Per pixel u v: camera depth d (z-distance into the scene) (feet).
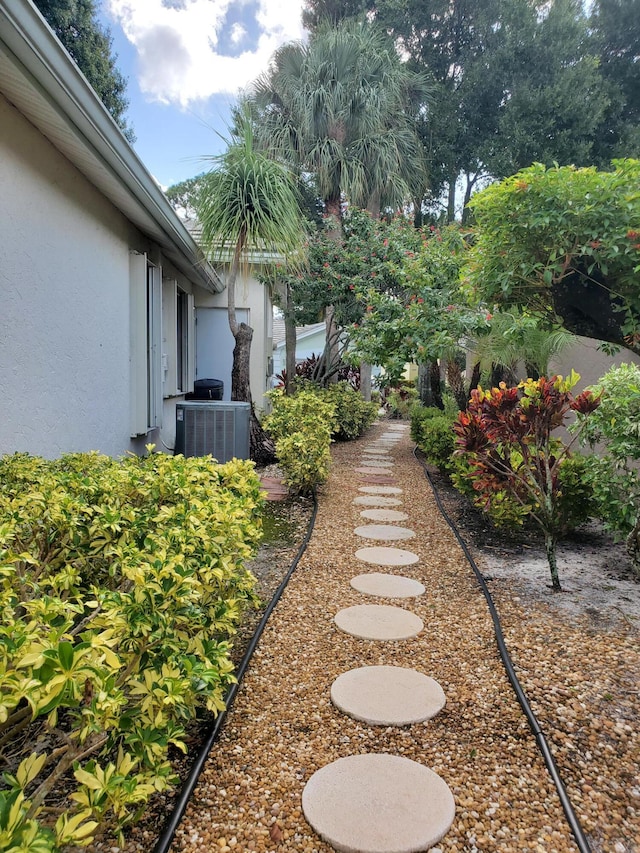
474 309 19.24
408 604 9.62
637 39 35.63
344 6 38.78
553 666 7.56
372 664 7.58
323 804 4.99
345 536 13.79
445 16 36.78
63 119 9.57
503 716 6.44
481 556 12.42
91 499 7.31
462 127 36.78
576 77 33.45
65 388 11.99
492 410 10.38
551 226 9.96
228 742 5.87
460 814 4.93
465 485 16.25
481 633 8.54
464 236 23.18
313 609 9.36
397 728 6.17
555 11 34.65
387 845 4.55
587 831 4.78
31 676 3.26
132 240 16.61
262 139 29.37
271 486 18.98
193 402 18.60
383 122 31.63
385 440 34.63
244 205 17.76
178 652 4.73
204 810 4.91
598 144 35.35
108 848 4.45
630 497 10.78
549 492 10.42
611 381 11.42
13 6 6.82
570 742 5.97
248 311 29.55
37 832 2.99
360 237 28.27
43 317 10.90
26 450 10.33
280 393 24.48
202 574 5.60
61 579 5.17
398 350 20.31
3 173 9.33
